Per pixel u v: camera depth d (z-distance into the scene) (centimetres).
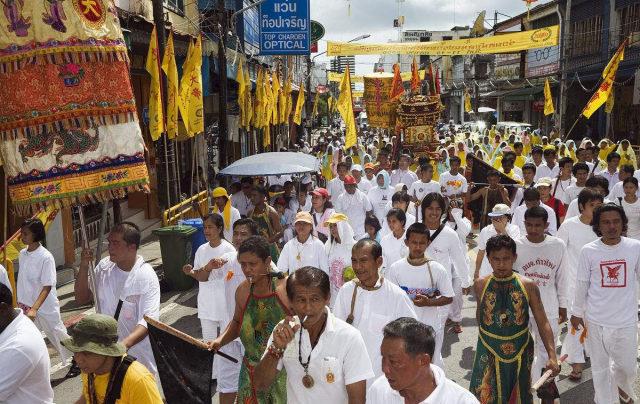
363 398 331
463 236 880
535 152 1313
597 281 527
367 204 1073
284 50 1892
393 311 443
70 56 438
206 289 609
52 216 783
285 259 682
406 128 2317
